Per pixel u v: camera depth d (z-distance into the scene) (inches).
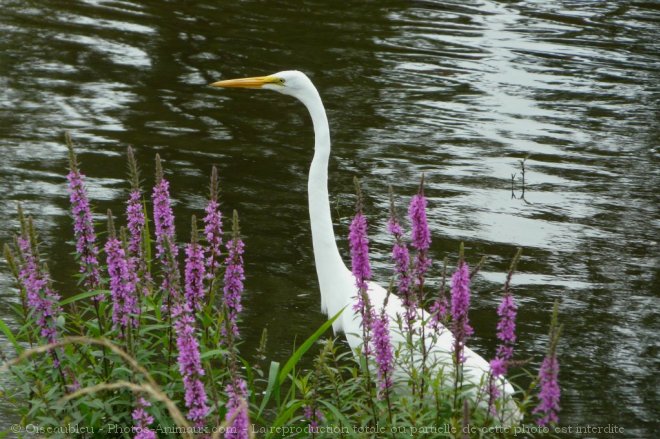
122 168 588.4
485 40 897.5
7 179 563.8
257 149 638.5
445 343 370.0
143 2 950.4
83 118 665.0
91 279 315.6
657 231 553.0
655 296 480.7
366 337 287.9
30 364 313.3
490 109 730.2
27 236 285.9
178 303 263.3
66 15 890.1
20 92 703.1
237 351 290.0
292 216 547.8
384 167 620.1
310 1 999.6
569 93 770.8
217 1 975.0
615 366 414.9
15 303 432.5
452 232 538.6
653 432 366.6
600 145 673.6
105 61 779.4
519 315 456.4
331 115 703.1
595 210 575.8
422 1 1024.9
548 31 934.4
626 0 1064.2
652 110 741.9
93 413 293.0
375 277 483.5
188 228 519.2
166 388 296.7
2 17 868.0
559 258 516.4
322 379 383.6
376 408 298.8
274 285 474.3
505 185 602.2
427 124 697.0
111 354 300.7
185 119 681.0
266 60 800.9
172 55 802.2
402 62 826.2
